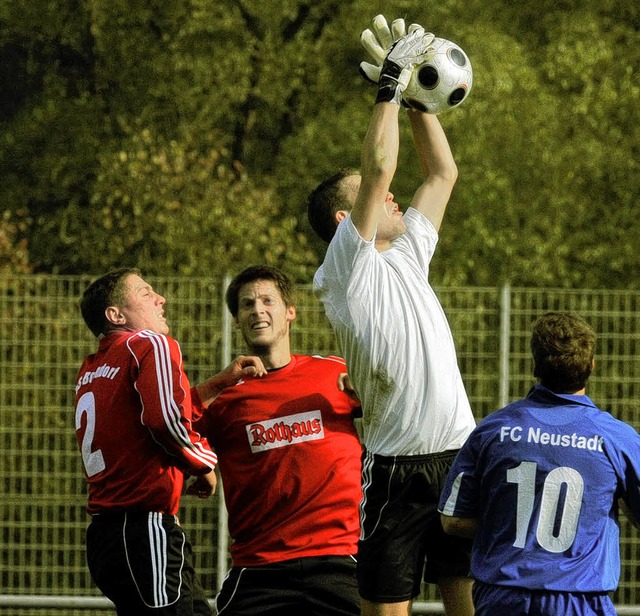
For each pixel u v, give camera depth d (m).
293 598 18.83
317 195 17.70
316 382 19.31
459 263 59.50
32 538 30.34
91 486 18.62
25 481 30.36
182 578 18.38
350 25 67.00
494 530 15.08
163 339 18.06
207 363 30.02
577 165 61.69
